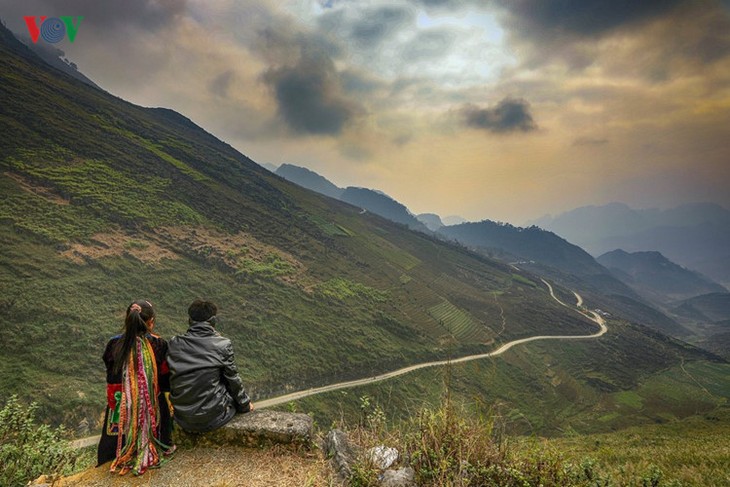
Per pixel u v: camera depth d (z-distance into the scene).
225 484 3.23
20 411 5.09
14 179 76.19
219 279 79.56
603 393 90.12
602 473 4.22
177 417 3.55
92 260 64.56
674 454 11.75
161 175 113.12
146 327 3.49
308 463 3.59
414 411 4.38
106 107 142.75
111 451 3.46
